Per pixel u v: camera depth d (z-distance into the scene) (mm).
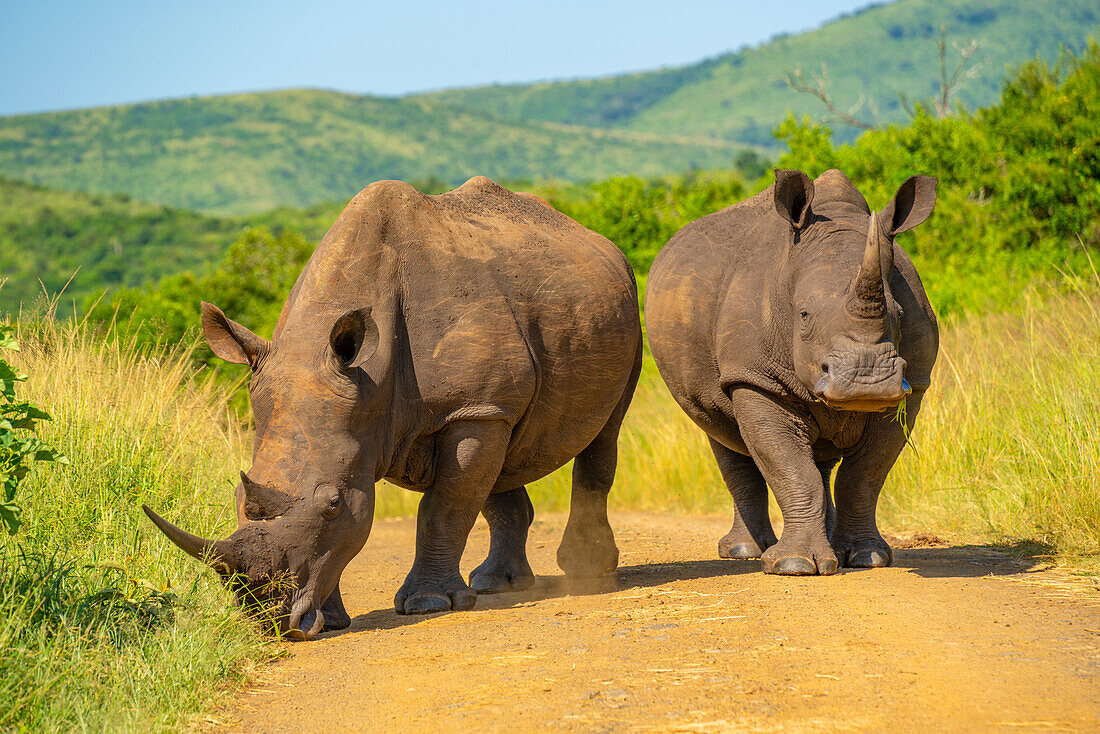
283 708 15430
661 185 65562
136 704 14914
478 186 25078
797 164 61219
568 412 24375
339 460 19469
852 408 20234
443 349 21328
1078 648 15703
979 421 32250
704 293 25469
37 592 17953
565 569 26859
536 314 23141
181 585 21672
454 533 22078
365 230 21328
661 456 44656
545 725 13555
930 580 21594
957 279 48719
